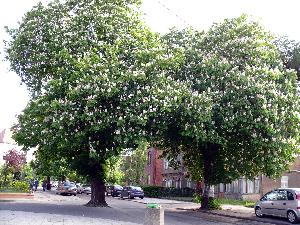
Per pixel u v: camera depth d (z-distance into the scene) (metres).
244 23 26.56
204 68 24.31
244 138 25.30
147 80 22.28
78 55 22.50
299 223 20.55
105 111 21.31
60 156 26.06
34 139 23.33
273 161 24.45
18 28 25.81
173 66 23.66
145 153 60.97
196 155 29.88
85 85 21.05
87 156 25.47
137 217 20.28
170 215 23.45
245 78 23.55
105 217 19.28
